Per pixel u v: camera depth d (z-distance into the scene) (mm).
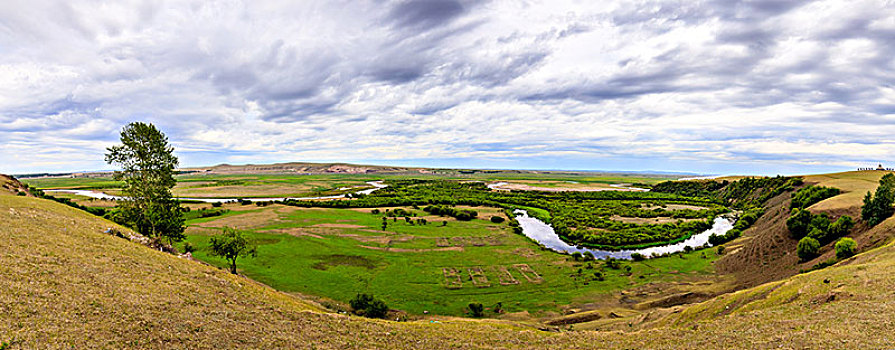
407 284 65500
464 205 173625
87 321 20766
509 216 142125
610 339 31359
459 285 65375
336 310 50938
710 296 56625
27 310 19984
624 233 108750
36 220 40250
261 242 90125
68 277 25859
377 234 104438
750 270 67875
